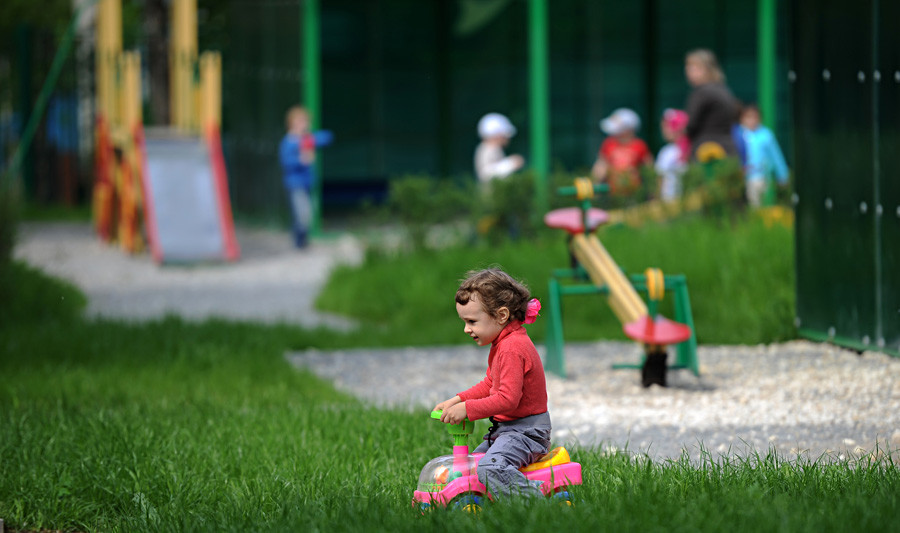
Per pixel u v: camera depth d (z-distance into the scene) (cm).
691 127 4675
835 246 2941
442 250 4256
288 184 5734
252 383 2708
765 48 6247
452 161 7069
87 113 8088
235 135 7319
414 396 2609
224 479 1717
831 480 1534
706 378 2683
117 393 2530
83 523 1579
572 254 2930
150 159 5578
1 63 8731
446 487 1421
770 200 4309
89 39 7888
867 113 2756
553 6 7069
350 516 1396
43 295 3834
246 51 7019
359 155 6988
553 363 2842
